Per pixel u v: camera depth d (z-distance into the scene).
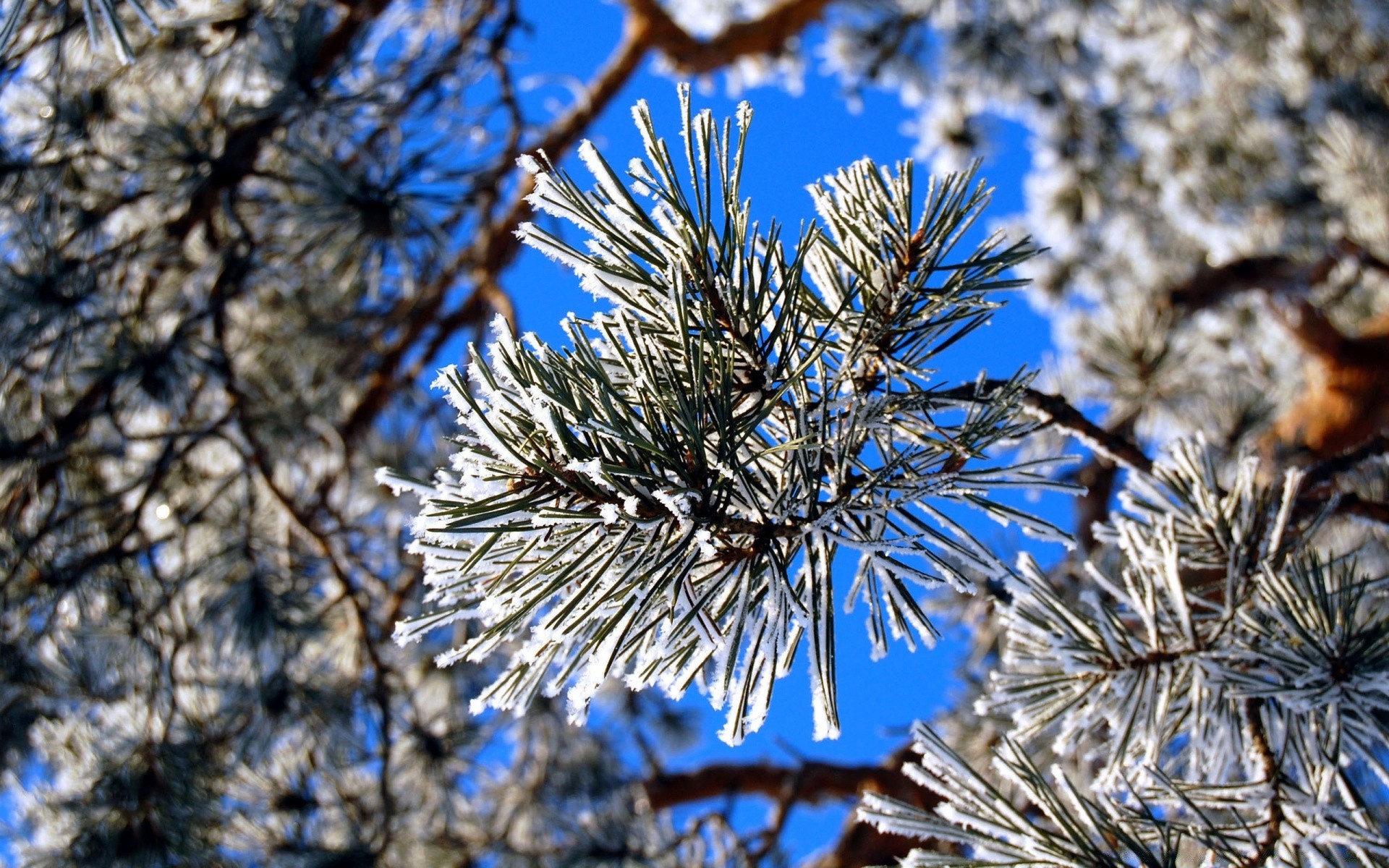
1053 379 1.45
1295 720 0.56
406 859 1.46
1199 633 0.58
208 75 1.15
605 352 0.46
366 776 1.45
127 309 1.25
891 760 1.40
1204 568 0.61
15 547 1.18
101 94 1.16
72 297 1.13
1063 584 1.17
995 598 0.59
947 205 0.49
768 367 0.47
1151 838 0.54
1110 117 2.40
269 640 1.28
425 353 1.64
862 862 1.34
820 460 0.46
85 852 1.11
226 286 1.31
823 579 0.45
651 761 1.75
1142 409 1.40
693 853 1.44
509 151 1.54
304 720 1.34
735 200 0.46
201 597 1.32
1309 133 1.95
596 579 0.42
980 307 0.49
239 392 1.30
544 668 0.44
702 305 0.45
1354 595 0.58
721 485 0.44
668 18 1.88
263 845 1.27
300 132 1.20
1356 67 1.95
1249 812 0.55
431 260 1.28
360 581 1.54
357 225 1.17
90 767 1.20
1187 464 0.62
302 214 1.18
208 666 1.34
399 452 1.58
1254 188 2.00
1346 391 1.45
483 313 1.61
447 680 1.58
